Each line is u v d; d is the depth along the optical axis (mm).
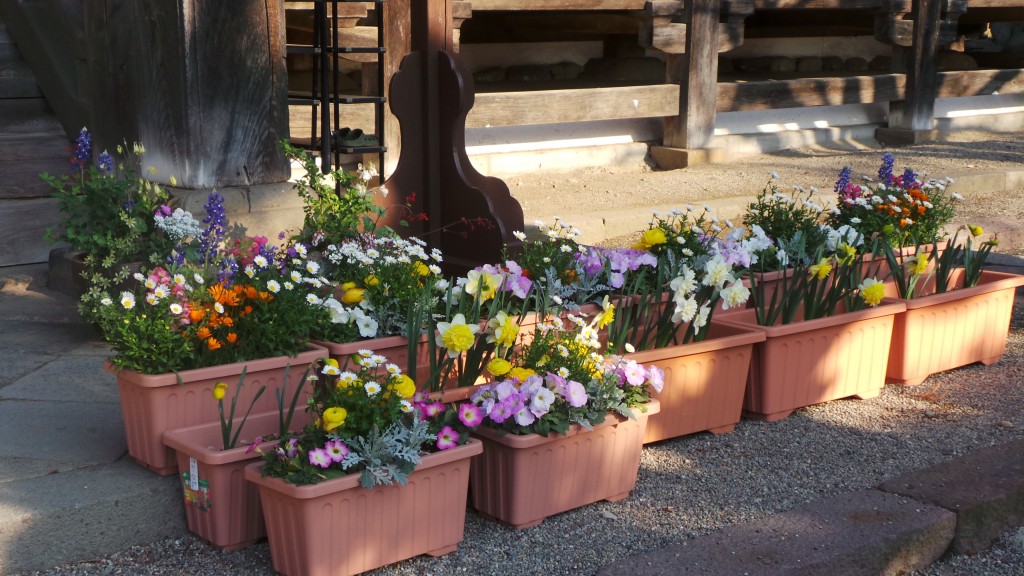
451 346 3463
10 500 3143
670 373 4012
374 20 8117
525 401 3340
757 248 4723
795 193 8188
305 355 3645
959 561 3533
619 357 3734
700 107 9617
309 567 2959
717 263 4137
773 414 4391
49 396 4070
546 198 8141
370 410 3043
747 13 9695
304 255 3936
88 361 4512
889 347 4801
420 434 3092
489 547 3322
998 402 4668
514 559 3250
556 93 8625
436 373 3619
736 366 4203
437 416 3283
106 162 4621
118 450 3570
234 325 3598
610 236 7242
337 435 3014
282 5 5262
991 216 8039
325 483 2904
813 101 10375
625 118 9570
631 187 8594
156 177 5281
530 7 8484
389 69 7469
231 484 3160
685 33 9445
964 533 3553
